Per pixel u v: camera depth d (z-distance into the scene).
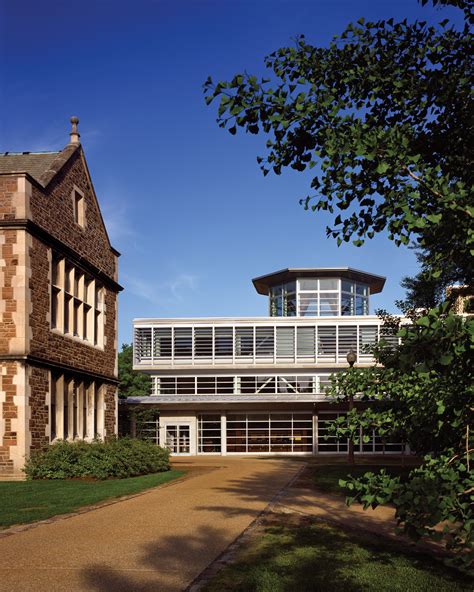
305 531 8.70
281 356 41.91
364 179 4.87
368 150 4.43
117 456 17.86
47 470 16.91
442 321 3.40
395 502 3.81
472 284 6.44
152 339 42.53
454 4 5.21
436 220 4.12
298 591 5.61
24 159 21.73
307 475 19.45
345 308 44.84
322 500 12.50
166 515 10.23
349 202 5.05
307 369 41.50
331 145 4.60
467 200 4.07
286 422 40.72
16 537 8.21
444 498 3.73
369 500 4.02
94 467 17.09
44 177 19.19
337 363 41.25
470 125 5.05
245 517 10.02
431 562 6.82
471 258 4.61
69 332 20.77
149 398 39.59
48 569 6.42
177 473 19.83
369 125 4.81
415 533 3.91
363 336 41.62
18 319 16.98
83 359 21.64
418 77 5.18
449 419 4.75
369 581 5.98
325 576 6.15
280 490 14.48
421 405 5.33
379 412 6.00
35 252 17.83
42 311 18.19
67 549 7.43
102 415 23.55
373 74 5.08
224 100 4.82
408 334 3.44
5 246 17.23
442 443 5.21
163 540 8.01
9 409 16.72
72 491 13.69
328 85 5.17
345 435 6.09
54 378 19.31
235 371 42.09
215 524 9.28
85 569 6.43
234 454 40.47
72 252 20.69
